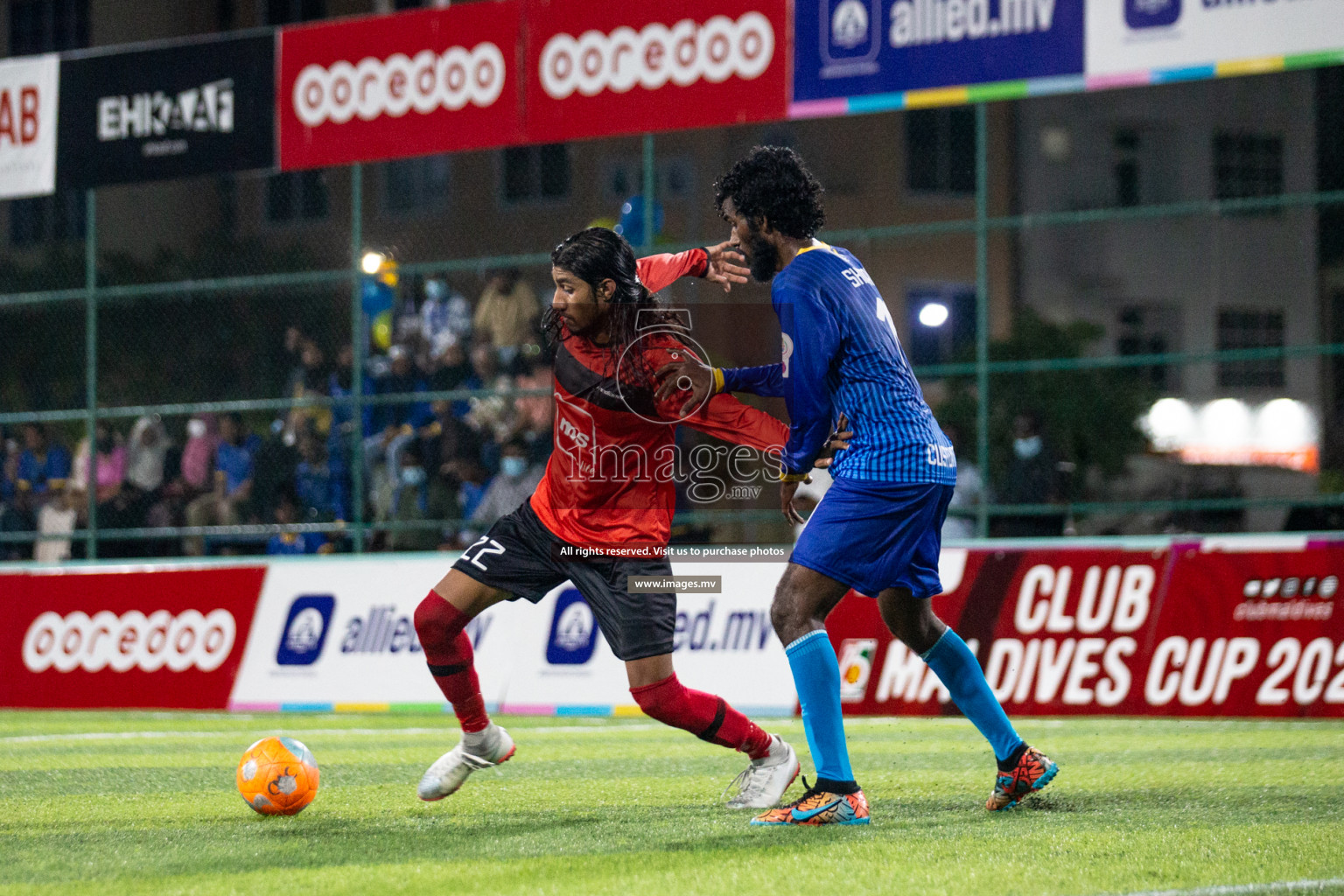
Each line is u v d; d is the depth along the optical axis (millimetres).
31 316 60438
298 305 56812
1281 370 78938
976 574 31969
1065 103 81500
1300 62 30625
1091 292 81812
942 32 33125
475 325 42906
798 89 34219
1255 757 23016
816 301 15336
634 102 35531
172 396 57500
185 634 37375
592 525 16031
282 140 38531
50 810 18469
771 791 17156
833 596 15641
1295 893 12359
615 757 24609
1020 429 40844
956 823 16016
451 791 17375
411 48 37344
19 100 40844
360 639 35594
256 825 16688
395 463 41375
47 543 46031
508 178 74000
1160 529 47188
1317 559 29453
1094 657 30656
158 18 77750
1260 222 82750
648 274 16516
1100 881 12828
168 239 71812
